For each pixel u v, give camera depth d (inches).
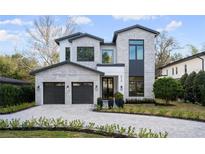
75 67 852.6
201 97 840.3
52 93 850.1
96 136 338.0
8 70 1364.4
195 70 1056.2
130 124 442.3
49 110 666.8
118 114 588.7
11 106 711.1
